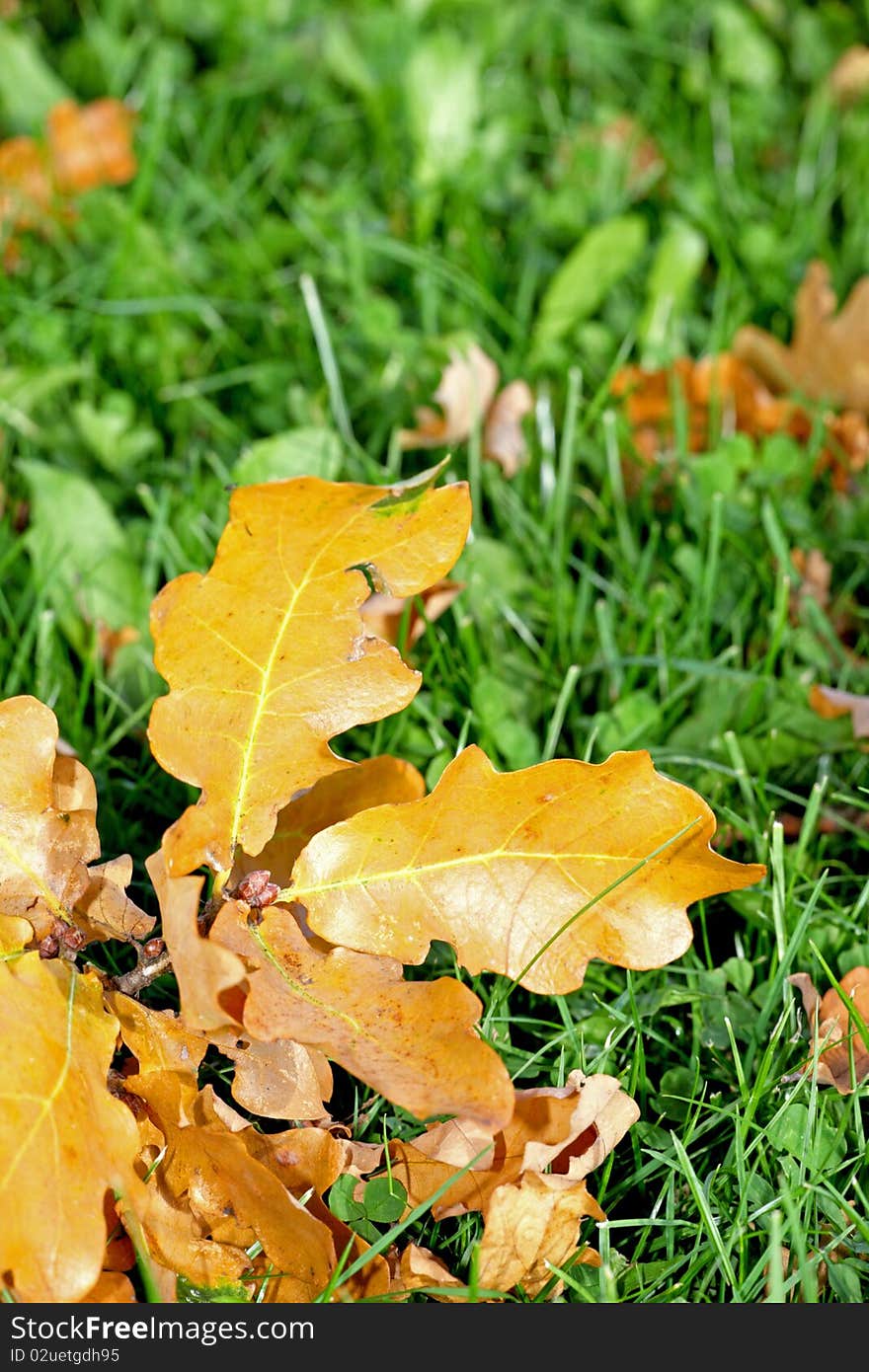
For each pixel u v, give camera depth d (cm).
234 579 69
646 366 108
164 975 78
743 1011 78
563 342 112
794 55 150
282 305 114
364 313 106
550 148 141
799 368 103
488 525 97
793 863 81
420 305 117
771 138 142
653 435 102
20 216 120
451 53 120
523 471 98
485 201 129
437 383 105
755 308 118
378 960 70
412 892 71
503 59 149
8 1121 67
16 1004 68
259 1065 71
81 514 90
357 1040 69
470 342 104
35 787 70
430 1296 71
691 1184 72
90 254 120
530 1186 70
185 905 67
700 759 84
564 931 71
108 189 125
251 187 133
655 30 155
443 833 71
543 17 151
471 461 94
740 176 136
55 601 90
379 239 118
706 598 90
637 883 71
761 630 91
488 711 86
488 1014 76
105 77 142
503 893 71
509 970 71
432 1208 72
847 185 131
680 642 91
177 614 69
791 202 130
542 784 70
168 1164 71
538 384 107
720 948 82
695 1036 77
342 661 70
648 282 112
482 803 70
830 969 79
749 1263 73
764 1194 73
